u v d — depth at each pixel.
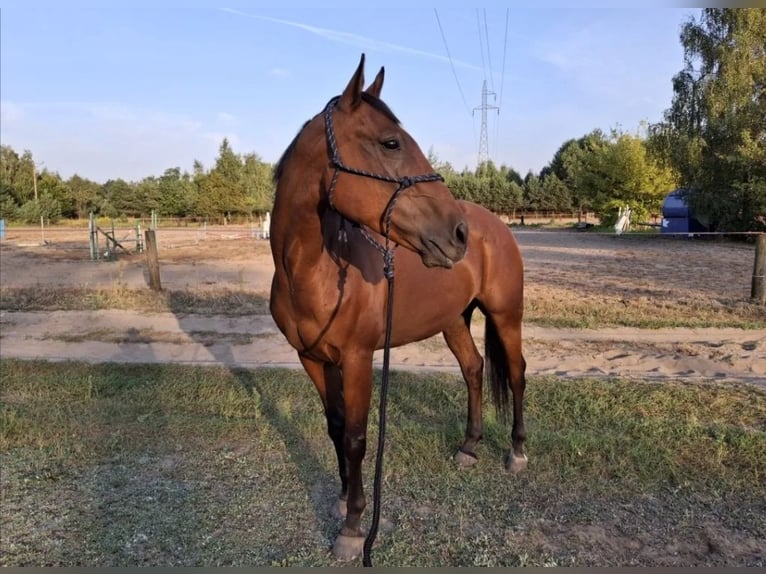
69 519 3.08
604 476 3.39
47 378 5.45
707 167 23.47
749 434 3.73
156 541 2.87
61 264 16.11
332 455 3.79
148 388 5.16
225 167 56.34
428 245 2.13
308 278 2.48
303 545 2.85
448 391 4.90
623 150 33.41
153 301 9.44
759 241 8.80
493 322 3.67
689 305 8.79
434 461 3.62
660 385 4.88
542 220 51.50
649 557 2.66
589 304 8.93
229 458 3.77
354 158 2.19
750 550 2.70
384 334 2.81
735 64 22.44
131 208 57.16
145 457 3.80
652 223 35.91
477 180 56.62
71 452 3.85
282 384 5.20
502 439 3.93
